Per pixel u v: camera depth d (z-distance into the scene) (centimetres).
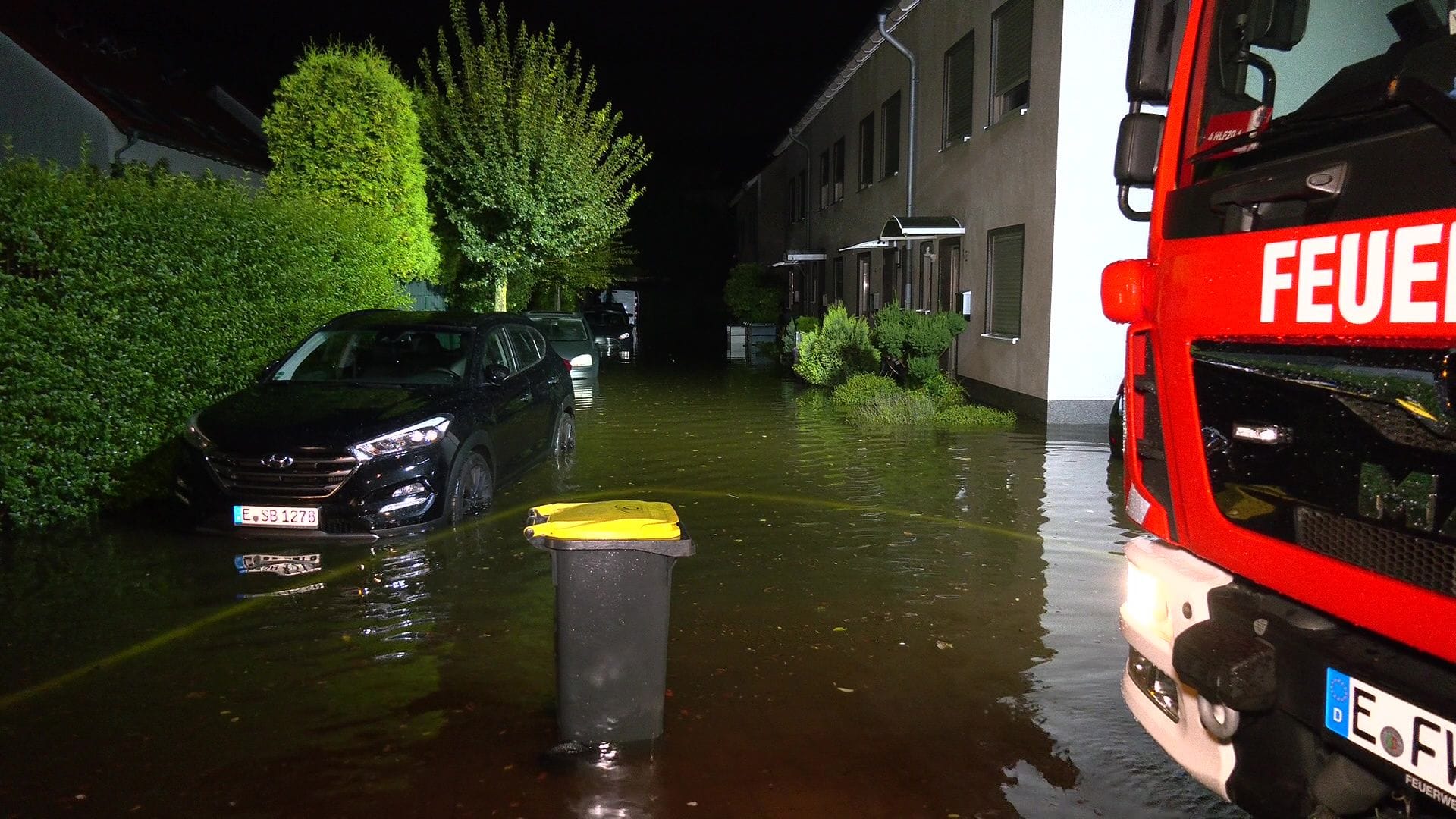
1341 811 249
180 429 800
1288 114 295
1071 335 1305
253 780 370
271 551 674
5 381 665
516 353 938
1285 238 262
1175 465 314
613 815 345
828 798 358
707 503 842
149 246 744
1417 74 239
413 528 697
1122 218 1288
